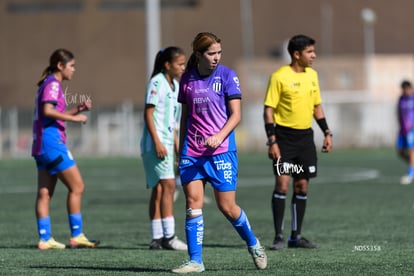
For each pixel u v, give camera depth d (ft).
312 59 91.40
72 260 82.48
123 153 396.57
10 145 400.88
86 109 93.71
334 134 410.52
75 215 94.07
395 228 107.65
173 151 92.94
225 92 70.54
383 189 170.81
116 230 111.86
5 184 203.10
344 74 506.89
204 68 70.64
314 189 173.99
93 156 379.55
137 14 637.30
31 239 102.94
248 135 412.98
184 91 71.20
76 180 93.86
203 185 72.02
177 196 160.25
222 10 620.49
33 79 630.74
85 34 635.25
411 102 189.06
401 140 191.21
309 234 103.24
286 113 91.40
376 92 504.43
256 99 502.38
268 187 183.62
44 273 72.90
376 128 415.03
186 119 71.67
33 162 327.06
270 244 95.66
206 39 69.51
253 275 69.77
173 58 91.86
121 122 398.21
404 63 511.40
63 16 637.30
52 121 92.94
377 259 80.12
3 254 87.76
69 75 93.71
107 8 640.17
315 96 92.38
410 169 189.78
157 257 84.89
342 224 113.19
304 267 74.74
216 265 76.95
